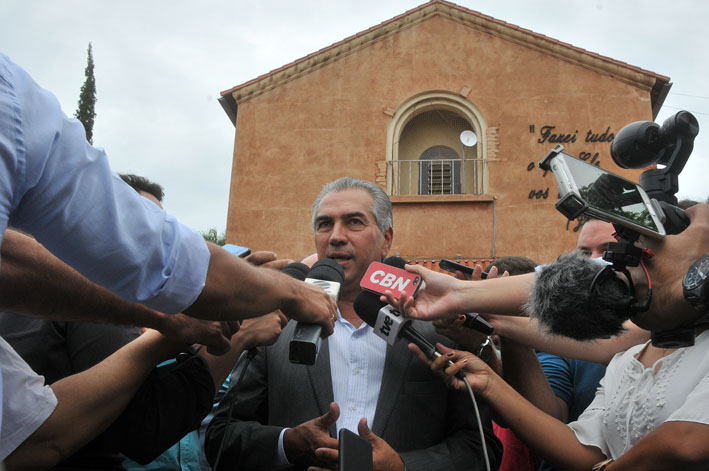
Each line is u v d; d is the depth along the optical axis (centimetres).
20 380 171
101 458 231
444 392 276
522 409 239
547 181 1677
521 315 230
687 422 176
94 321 185
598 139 1692
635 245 183
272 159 1777
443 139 1878
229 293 171
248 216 1750
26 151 125
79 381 191
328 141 1775
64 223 136
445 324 260
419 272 246
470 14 1797
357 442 138
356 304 261
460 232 1659
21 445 173
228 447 258
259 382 288
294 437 246
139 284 150
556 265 190
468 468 250
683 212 188
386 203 340
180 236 158
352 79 1806
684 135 195
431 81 1784
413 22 1820
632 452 187
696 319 180
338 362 288
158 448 221
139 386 203
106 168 143
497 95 1755
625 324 266
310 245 1722
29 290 168
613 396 229
